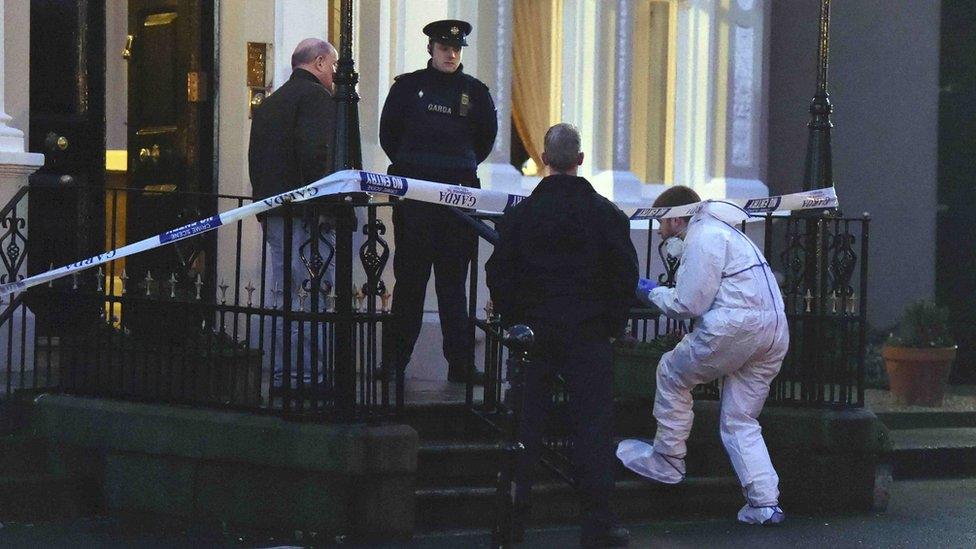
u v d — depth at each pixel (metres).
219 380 20.14
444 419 21.47
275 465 18.91
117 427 20.19
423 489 19.78
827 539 20.16
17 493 19.83
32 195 23.97
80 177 24.58
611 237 18.83
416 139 23.11
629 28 30.00
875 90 35.56
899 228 35.38
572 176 19.12
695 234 20.73
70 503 20.19
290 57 26.00
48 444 20.77
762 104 33.12
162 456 19.86
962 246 34.91
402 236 22.97
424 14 26.97
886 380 32.28
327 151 21.62
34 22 24.27
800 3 36.31
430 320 26.48
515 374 17.98
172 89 26.33
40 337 23.39
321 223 19.86
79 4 24.62
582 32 29.77
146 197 26.19
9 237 22.77
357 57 26.89
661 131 31.59
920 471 25.86
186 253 22.25
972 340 35.06
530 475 18.86
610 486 18.94
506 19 28.05
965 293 35.00
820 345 22.66
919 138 35.06
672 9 31.56
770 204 22.53
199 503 19.56
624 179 29.89
